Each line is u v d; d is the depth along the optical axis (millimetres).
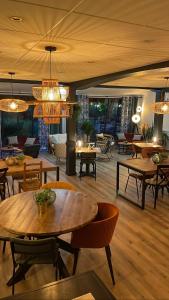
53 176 6938
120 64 4047
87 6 1794
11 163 4918
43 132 10953
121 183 6332
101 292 1512
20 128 10734
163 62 3789
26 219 2570
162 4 1752
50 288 1537
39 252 2271
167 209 4688
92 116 11664
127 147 10359
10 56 3471
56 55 3387
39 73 5082
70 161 6988
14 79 6094
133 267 2998
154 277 2828
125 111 11477
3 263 3045
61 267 2744
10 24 2168
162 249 3377
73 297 1471
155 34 2430
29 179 4773
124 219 4258
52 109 3135
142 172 4633
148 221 4191
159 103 6195
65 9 1852
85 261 3102
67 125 6922
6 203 2998
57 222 2502
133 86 8219
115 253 3273
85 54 3326
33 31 2352
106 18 2023
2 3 1741
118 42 2721
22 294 1499
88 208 2855
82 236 2623
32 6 1796
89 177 6867
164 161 5184
